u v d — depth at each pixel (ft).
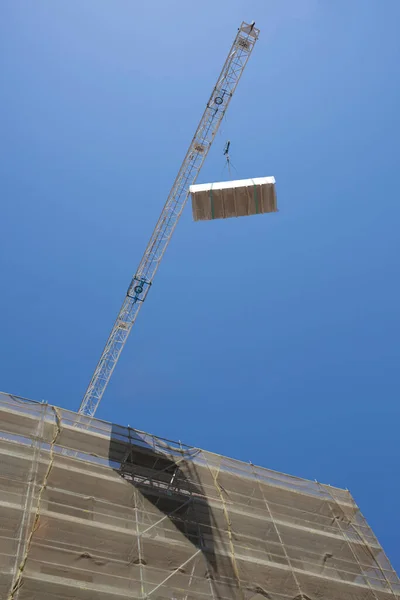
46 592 66.80
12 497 77.97
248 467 115.03
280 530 98.32
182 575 77.66
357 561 98.78
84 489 87.51
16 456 83.41
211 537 89.25
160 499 94.58
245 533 95.20
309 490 116.98
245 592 81.05
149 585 74.38
